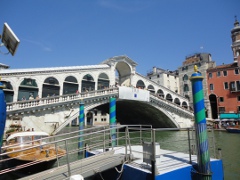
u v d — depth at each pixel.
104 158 6.30
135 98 27.91
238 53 40.50
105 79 31.69
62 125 21.33
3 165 10.65
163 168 5.33
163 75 48.56
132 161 6.09
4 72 22.08
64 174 5.33
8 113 17.97
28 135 10.64
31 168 8.84
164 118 34.00
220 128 31.48
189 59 48.22
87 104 23.83
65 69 27.20
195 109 5.47
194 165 5.58
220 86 38.69
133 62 35.22
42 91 24.89
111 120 10.27
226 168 9.96
